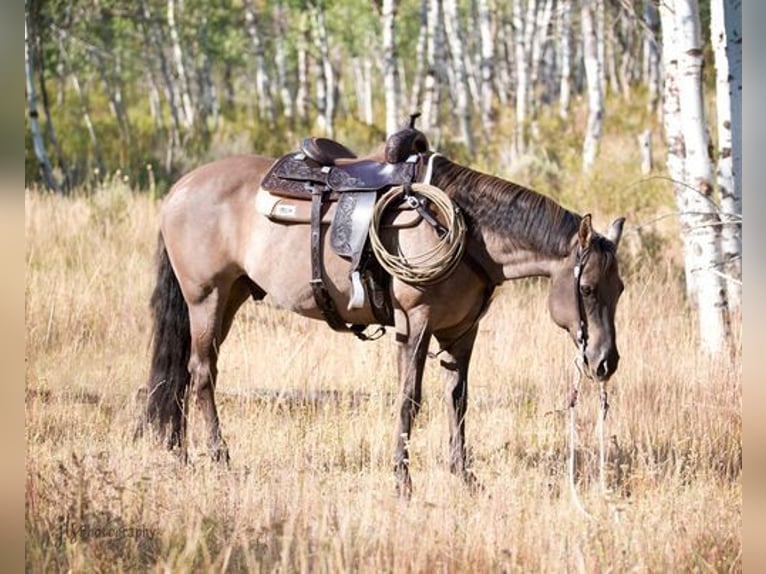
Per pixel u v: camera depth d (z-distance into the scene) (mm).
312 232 7324
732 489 7160
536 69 30875
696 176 10656
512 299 12227
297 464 6961
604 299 6824
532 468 7332
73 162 25953
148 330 11281
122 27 33031
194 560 5551
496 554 5586
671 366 9562
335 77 41344
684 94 10695
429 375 9914
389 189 7176
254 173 7945
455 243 6836
